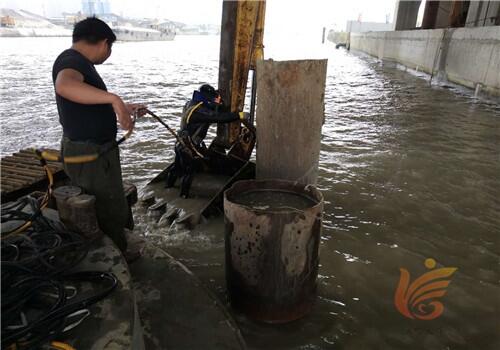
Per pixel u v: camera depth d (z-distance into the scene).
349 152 7.04
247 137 4.96
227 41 4.79
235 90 4.91
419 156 6.81
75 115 2.51
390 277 3.50
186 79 16.72
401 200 5.07
